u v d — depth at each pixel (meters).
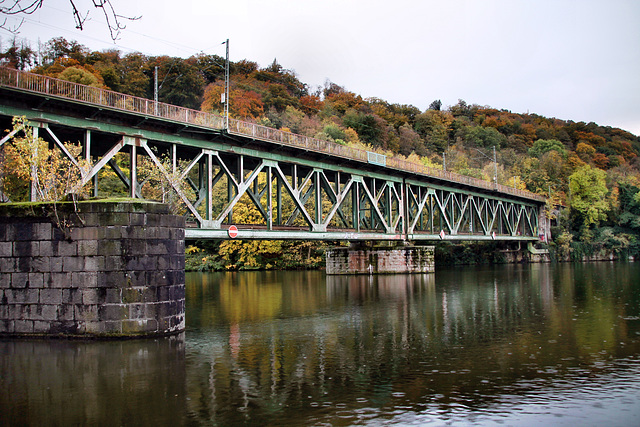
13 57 97.31
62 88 28.47
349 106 171.38
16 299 20.55
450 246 99.25
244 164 43.91
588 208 118.88
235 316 29.38
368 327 24.98
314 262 89.81
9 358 17.52
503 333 22.94
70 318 20.16
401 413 12.47
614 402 13.26
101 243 20.17
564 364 17.14
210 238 35.66
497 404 13.14
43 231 20.42
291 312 30.92
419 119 175.88
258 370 16.45
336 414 12.40
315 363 17.44
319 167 47.09
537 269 81.31
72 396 13.73
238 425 11.72
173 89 105.50
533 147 177.50
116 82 95.75
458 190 75.25
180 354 18.44
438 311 30.44
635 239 118.12
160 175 34.50
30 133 24.73
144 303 20.53
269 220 40.47
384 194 63.47
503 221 109.56
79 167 27.00
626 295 39.25
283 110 135.75
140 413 12.48
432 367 16.83
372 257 66.62
